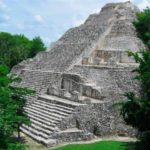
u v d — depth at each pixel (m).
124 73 33.88
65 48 46.22
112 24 46.12
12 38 79.12
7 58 64.88
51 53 47.62
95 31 45.66
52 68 42.25
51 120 29.06
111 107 29.64
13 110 19.56
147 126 20.36
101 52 42.38
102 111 29.33
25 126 29.95
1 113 17.72
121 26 45.25
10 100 20.19
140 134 26.73
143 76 20.42
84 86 33.69
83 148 24.86
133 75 33.53
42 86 38.16
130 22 46.69
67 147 25.23
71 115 28.55
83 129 28.22
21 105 24.31
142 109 19.78
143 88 32.03
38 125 29.20
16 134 28.34
